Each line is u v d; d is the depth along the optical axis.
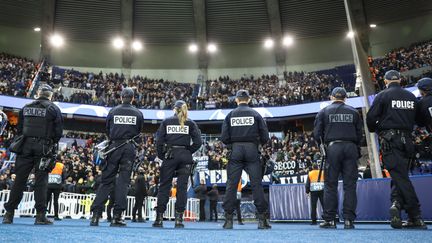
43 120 5.21
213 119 25.23
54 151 5.32
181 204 5.48
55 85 26.52
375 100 4.89
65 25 28.34
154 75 31.36
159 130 5.71
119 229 4.11
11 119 23.70
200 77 30.62
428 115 4.79
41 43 28.66
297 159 19.14
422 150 5.07
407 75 24.00
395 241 2.62
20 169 5.10
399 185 4.54
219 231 3.96
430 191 7.27
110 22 28.42
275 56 30.94
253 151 5.16
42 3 26.47
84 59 30.41
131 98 5.85
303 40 30.34
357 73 12.34
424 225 4.45
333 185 5.11
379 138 4.88
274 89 28.44
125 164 5.49
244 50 31.30
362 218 8.22
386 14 27.25
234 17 28.27
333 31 28.97
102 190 5.39
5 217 5.04
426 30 26.81
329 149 5.14
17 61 27.41
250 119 5.23
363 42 28.11
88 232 3.40
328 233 3.57
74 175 15.84
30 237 2.66
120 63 31.05
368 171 10.76
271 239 2.82
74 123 26.94
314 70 30.09
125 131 5.56
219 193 18.08
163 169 5.57
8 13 27.16
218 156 19.27
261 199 5.04
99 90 27.52
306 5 27.00
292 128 27.30
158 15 28.06
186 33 29.48
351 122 5.16
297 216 10.03
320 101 24.12
